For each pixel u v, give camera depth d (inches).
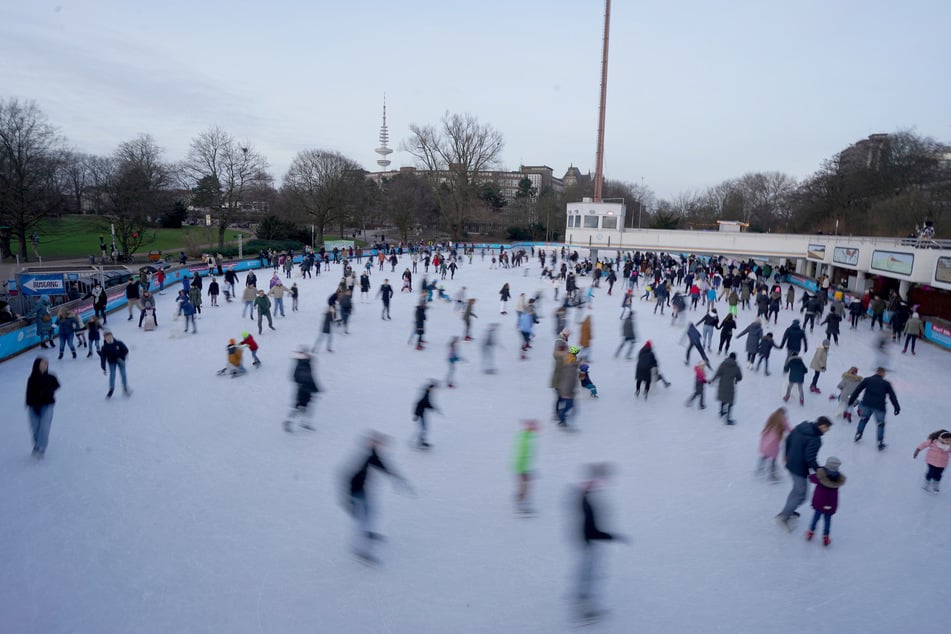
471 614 236.8
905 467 394.0
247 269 1621.6
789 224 3499.0
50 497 322.3
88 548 275.3
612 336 817.5
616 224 2134.6
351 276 1168.2
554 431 440.8
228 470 362.3
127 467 362.6
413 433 431.8
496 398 518.3
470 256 2032.5
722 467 383.9
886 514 329.7
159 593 244.5
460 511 318.0
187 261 1656.0
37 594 241.8
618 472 372.2
